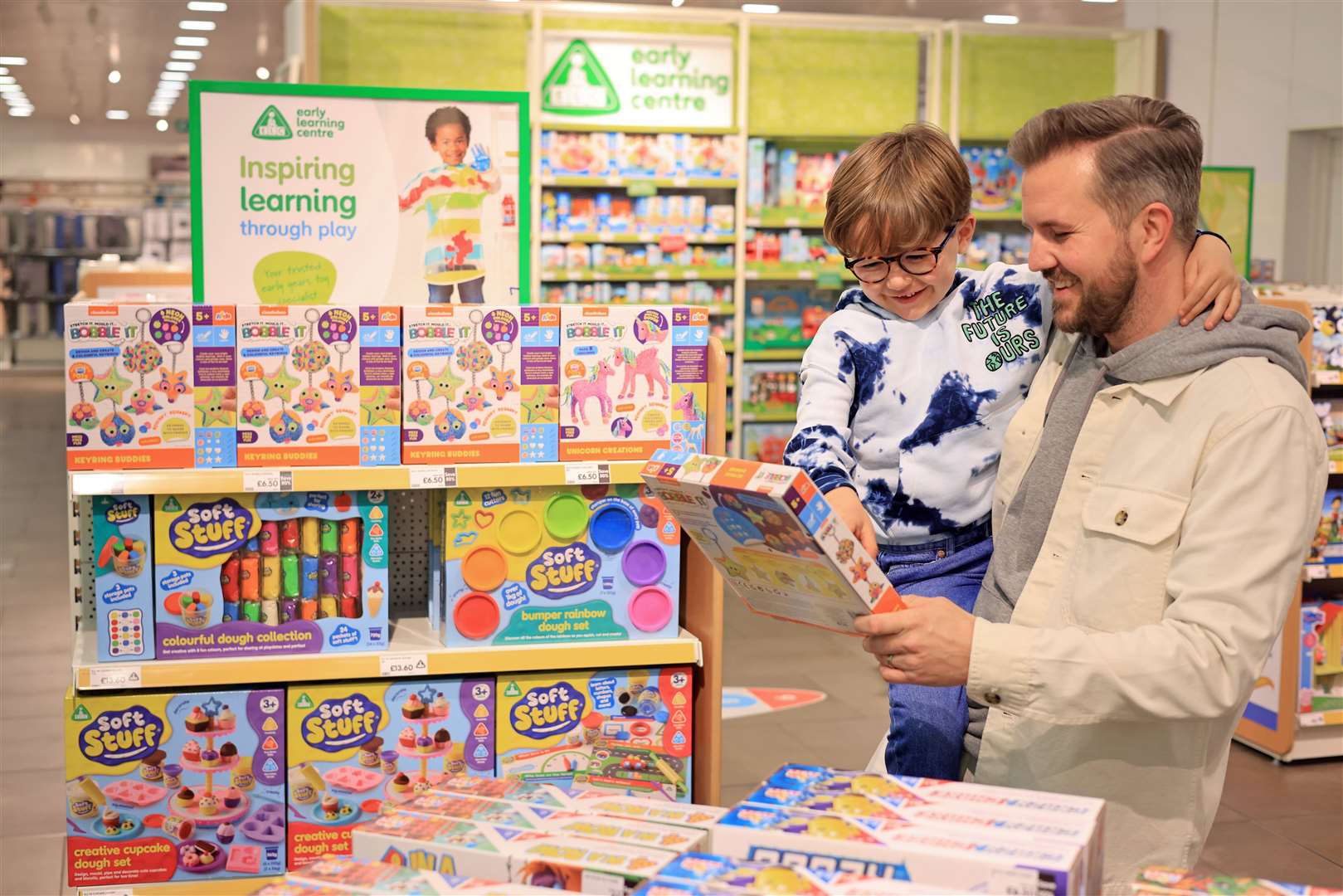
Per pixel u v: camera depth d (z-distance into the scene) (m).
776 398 8.09
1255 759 4.48
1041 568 1.70
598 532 2.70
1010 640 1.43
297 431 2.57
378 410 2.59
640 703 2.75
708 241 7.73
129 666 2.52
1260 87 9.30
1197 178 1.57
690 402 2.72
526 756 2.71
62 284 20.98
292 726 2.61
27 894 3.23
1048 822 1.19
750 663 5.51
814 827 1.18
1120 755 1.62
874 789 1.29
